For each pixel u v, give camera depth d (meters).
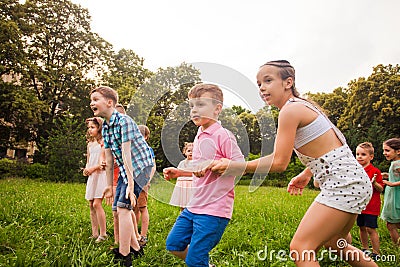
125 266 2.77
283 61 2.25
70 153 14.91
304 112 2.10
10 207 4.80
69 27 22.19
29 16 20.92
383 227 4.80
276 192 10.66
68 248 2.97
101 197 3.76
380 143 17.05
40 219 4.37
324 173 2.10
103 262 2.69
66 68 21.59
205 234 2.17
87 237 3.68
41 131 20.92
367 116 23.06
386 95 22.67
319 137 2.10
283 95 2.23
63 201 6.51
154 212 5.48
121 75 23.70
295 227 4.39
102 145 3.93
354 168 2.06
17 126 19.69
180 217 2.35
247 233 4.05
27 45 20.78
